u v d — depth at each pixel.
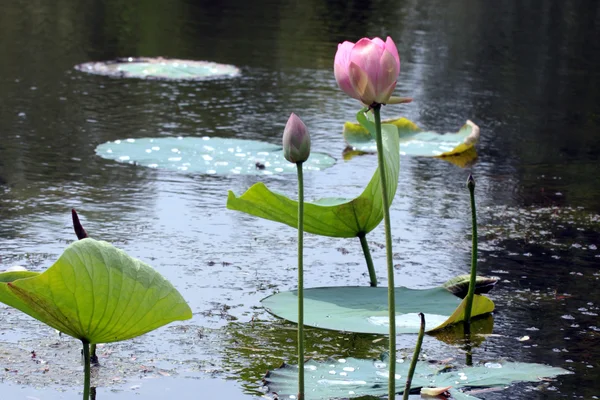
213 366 4.30
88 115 10.51
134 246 6.07
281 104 11.74
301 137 3.47
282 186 7.86
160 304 3.29
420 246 6.40
